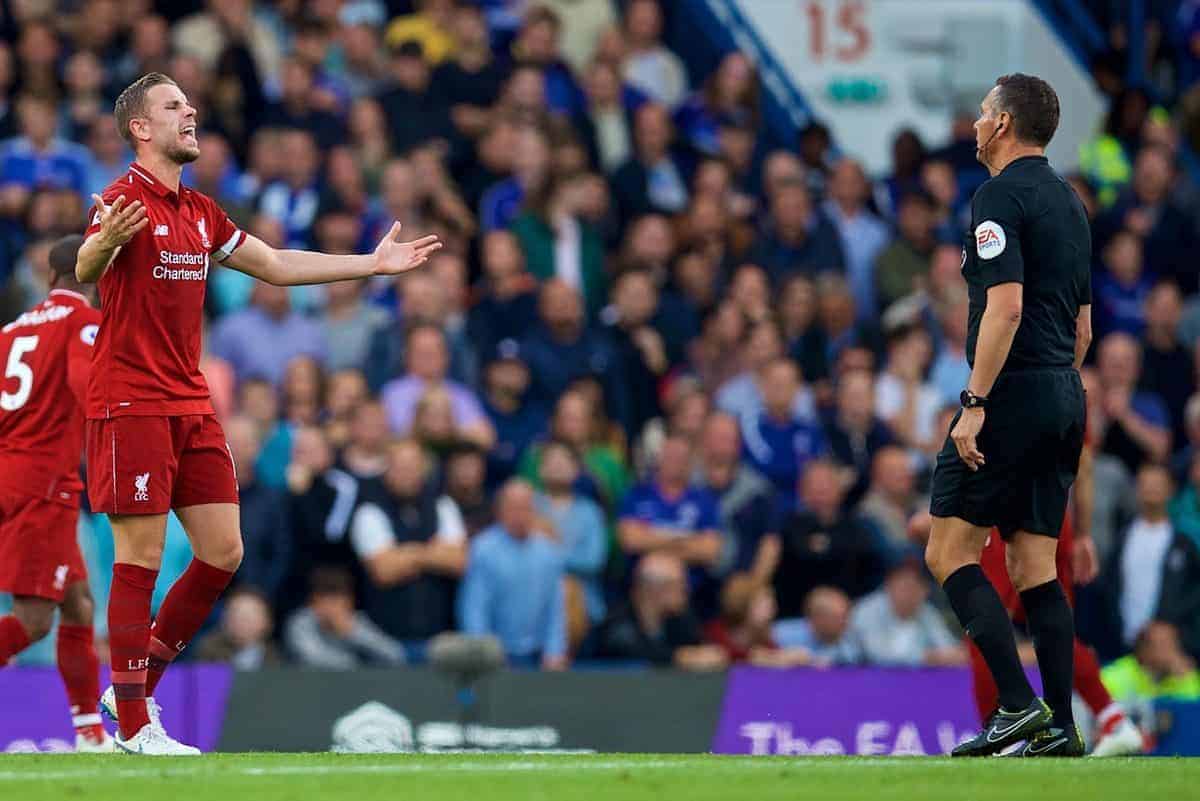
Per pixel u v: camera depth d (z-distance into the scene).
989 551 30.12
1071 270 25.20
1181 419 56.66
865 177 59.34
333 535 44.31
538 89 57.28
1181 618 46.66
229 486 27.00
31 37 53.97
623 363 52.25
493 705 39.62
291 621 43.19
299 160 52.78
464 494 46.25
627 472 50.44
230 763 23.55
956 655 44.94
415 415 46.94
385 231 53.09
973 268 25.22
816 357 53.88
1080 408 25.36
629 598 45.53
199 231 26.52
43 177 51.72
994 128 25.73
